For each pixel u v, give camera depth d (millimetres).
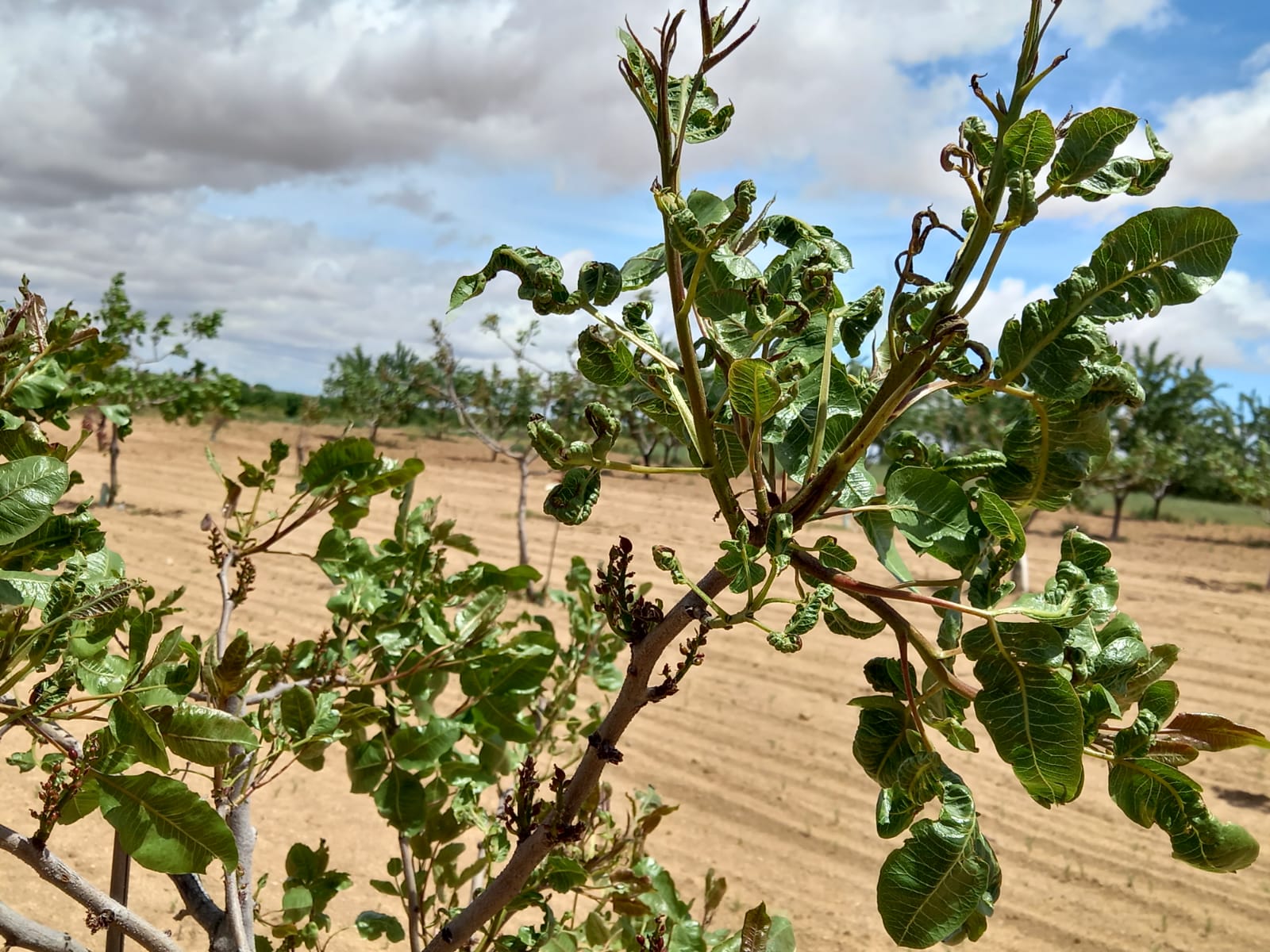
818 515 1364
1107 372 1318
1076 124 1294
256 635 10828
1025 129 1277
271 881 5441
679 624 1331
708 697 11008
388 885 2643
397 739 2455
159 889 5180
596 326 1375
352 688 2594
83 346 2096
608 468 1319
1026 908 7168
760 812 8312
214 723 1438
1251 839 1280
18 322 1727
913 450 1436
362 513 2490
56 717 1459
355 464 2469
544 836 1482
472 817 2574
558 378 16172
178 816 1408
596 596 3637
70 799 1477
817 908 6848
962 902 1249
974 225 1323
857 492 1487
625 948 2596
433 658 2559
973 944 6641
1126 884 7547
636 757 9250
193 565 13977
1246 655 14055
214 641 2074
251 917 2057
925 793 1300
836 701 11156
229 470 26000
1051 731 1242
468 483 28531
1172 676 13023
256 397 56656
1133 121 1274
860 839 7953
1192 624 15992
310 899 2613
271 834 6246
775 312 1450
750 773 9086
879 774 1461
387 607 2725
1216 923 7008
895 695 1462
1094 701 1323
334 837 6352
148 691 1443
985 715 1285
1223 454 28969
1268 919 7090
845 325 1559
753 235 1569
